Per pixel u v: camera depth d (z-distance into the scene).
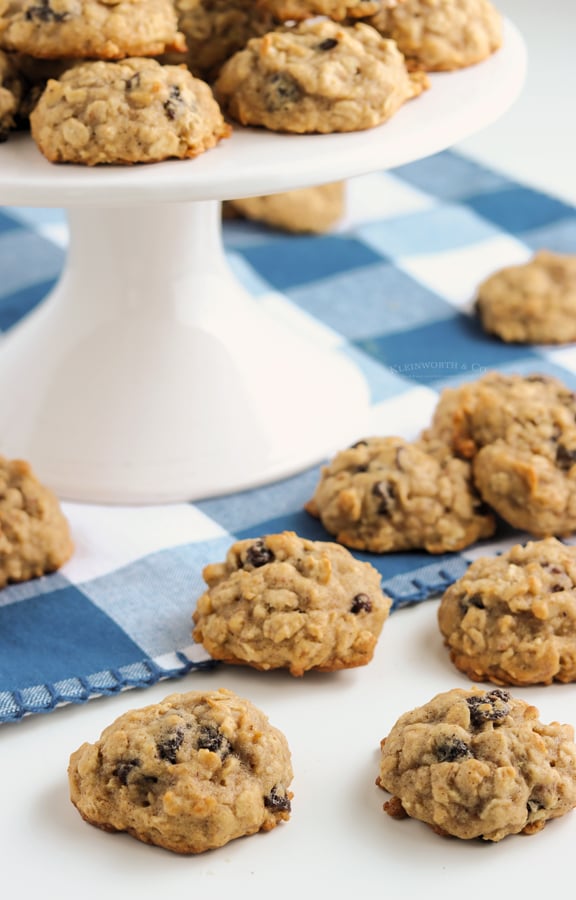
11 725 0.78
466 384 0.90
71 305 0.90
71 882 0.72
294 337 0.95
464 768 0.73
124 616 0.82
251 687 0.79
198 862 0.73
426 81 0.85
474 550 0.86
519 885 0.72
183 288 0.90
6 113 0.83
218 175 0.79
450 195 1.13
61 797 0.75
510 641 0.79
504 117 1.24
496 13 0.89
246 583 0.79
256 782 0.73
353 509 0.85
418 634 0.82
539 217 1.11
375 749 0.77
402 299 1.03
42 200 0.78
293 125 0.83
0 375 0.91
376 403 0.94
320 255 1.07
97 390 0.89
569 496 0.85
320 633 0.78
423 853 0.73
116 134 0.80
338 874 0.72
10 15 0.83
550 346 1.00
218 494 0.89
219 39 0.86
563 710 0.78
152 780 0.73
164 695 0.79
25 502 0.84
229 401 0.89
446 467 0.86
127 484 0.88
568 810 0.74
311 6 0.85
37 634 0.81
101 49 0.82
